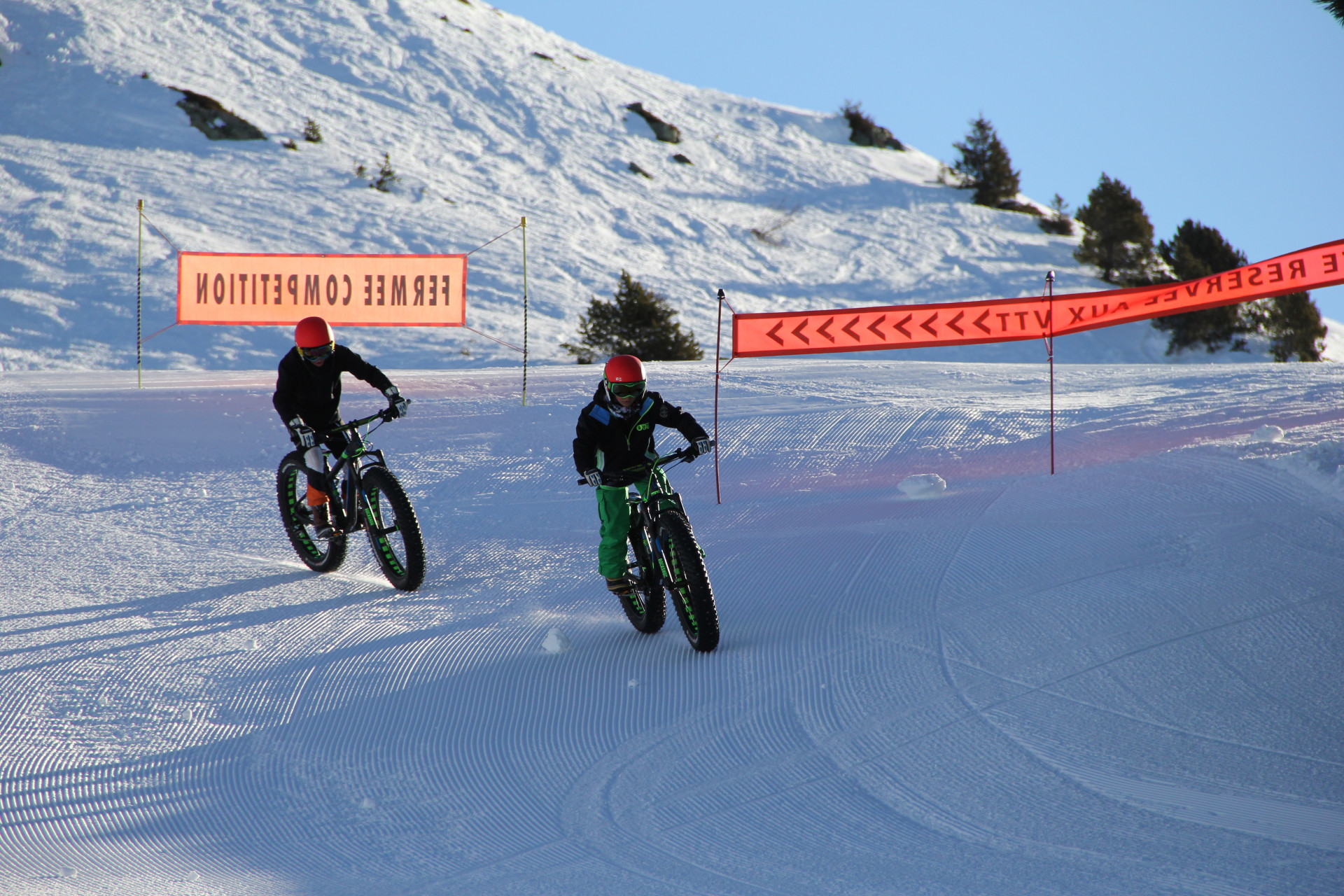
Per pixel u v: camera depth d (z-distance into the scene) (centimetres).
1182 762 379
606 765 404
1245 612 490
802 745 410
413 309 1257
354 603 600
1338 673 432
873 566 600
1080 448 812
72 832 367
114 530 755
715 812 365
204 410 1129
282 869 341
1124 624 491
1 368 2283
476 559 677
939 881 312
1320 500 613
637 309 2644
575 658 508
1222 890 299
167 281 2822
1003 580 561
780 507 736
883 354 3080
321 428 663
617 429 516
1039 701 431
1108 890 302
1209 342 3181
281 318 1266
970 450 842
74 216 3147
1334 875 305
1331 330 3744
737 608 559
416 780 399
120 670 503
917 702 438
